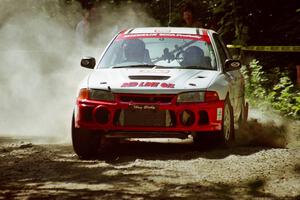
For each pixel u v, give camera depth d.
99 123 18.30
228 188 14.24
